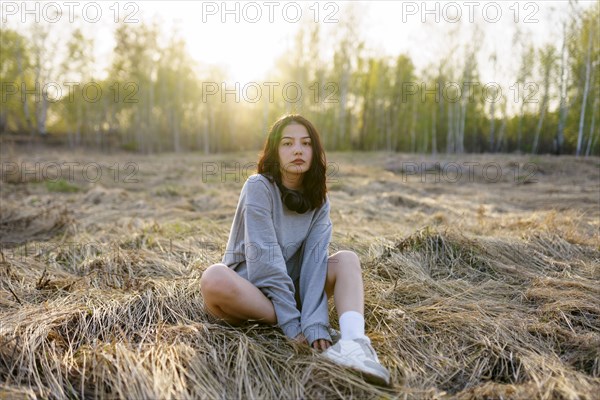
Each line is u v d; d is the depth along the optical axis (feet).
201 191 27.32
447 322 7.09
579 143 52.80
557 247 11.26
